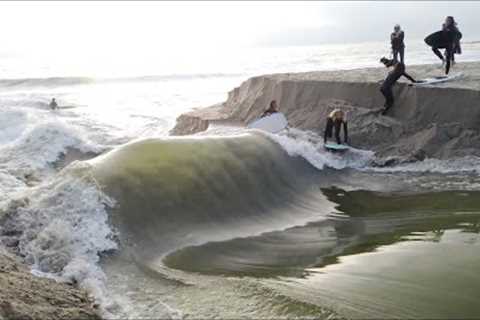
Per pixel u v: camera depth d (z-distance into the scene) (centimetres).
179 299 532
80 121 1900
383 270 598
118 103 2606
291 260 643
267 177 938
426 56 5119
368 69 1788
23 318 436
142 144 884
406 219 800
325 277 581
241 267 623
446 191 939
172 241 706
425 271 591
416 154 1134
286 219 827
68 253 635
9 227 700
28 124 1592
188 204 786
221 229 761
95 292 547
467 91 1186
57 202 720
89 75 4734
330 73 1658
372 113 1296
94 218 696
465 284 556
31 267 614
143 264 635
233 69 5488
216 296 536
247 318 486
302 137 1251
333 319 479
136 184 775
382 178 1055
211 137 972
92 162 806
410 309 498
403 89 1296
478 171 1041
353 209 872
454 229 742
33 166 1079
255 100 1596
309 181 1004
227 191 851
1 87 3900
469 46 7588
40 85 4019
